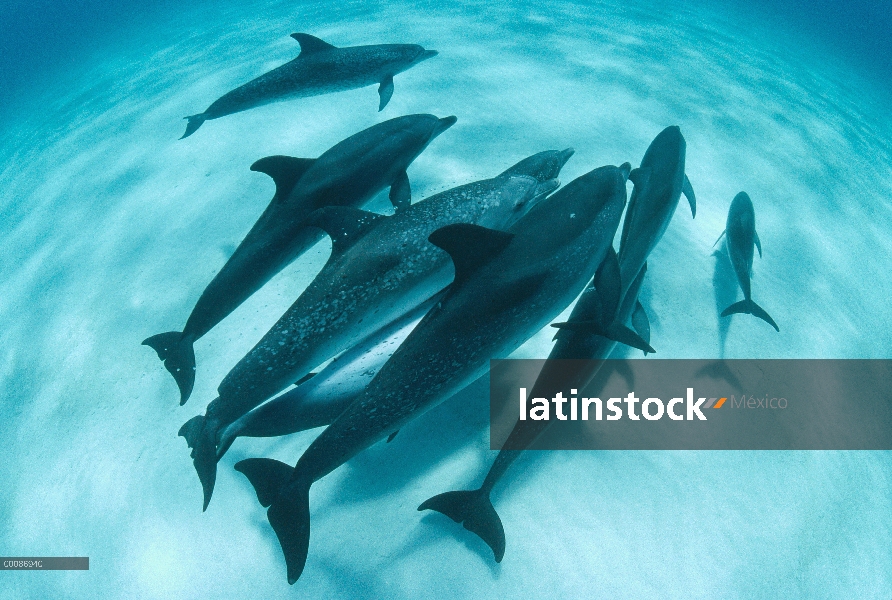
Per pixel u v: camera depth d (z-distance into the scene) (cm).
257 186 619
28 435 411
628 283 341
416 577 304
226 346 434
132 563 330
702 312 443
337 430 259
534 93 736
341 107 728
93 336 477
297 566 263
